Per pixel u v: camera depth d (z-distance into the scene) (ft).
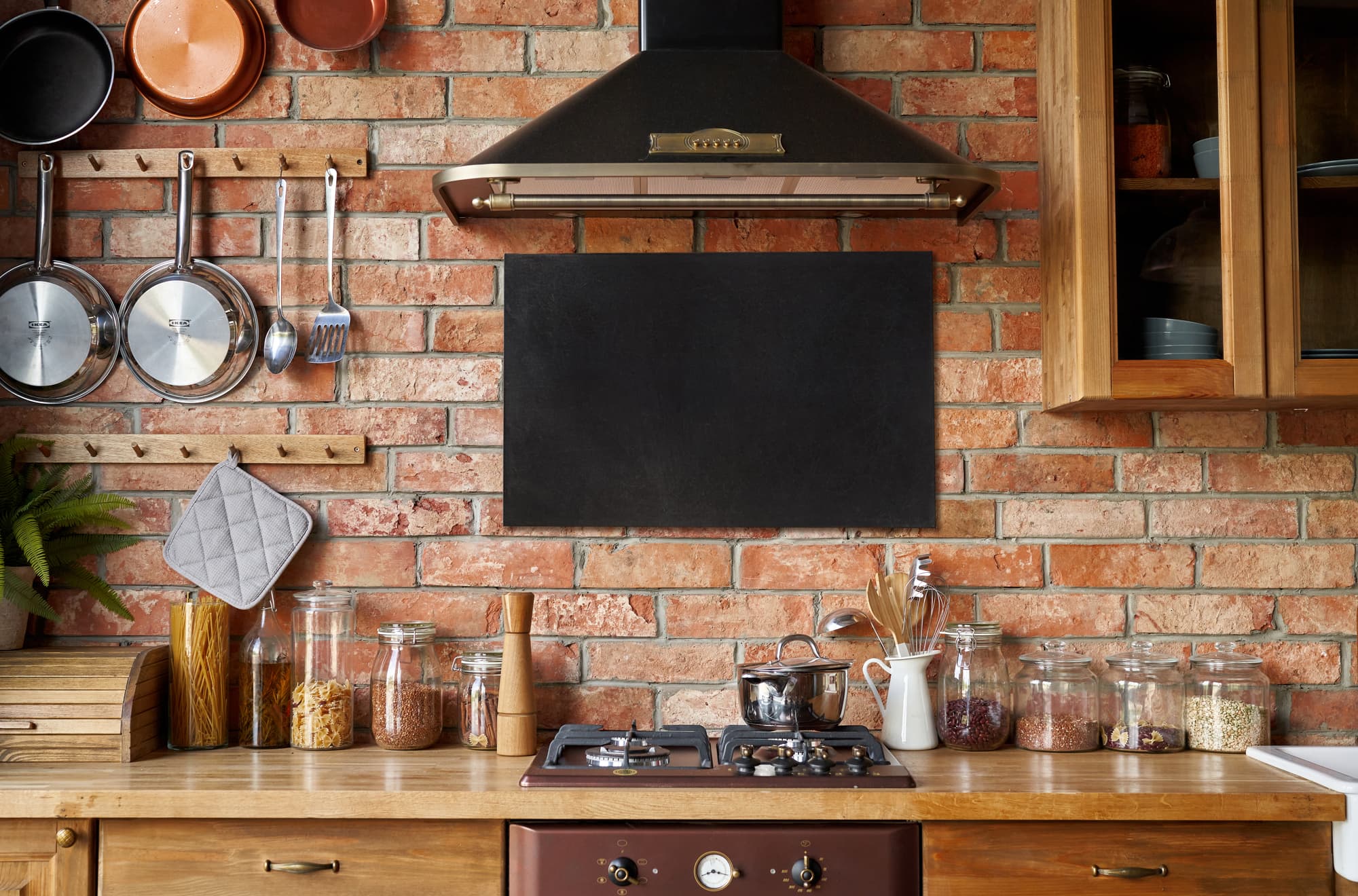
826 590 7.45
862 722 7.40
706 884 5.61
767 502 7.43
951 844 5.74
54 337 7.43
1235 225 6.57
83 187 7.59
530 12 7.63
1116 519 7.47
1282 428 7.50
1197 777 6.09
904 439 7.47
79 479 7.48
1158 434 7.50
